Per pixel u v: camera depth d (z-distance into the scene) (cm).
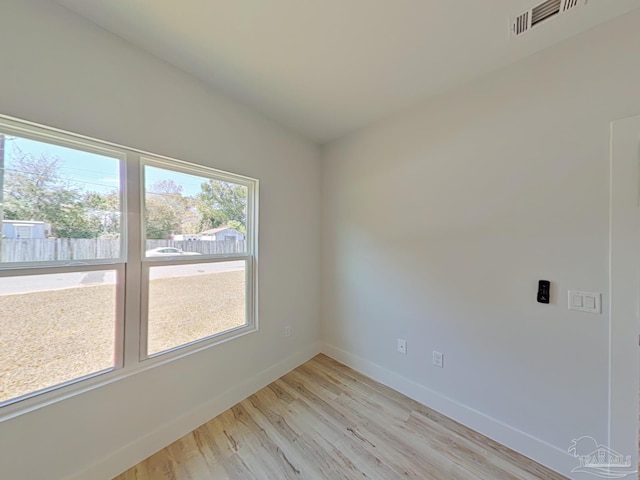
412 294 207
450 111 185
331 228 276
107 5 121
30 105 113
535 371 148
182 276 175
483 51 147
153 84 153
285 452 152
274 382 229
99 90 133
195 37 140
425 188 199
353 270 254
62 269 127
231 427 172
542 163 145
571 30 131
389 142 223
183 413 166
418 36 138
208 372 182
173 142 163
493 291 164
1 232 112
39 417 115
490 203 165
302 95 195
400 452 152
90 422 129
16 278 115
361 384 225
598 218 129
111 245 144
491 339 165
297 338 260
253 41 142
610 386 125
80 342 132
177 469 141
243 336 207
